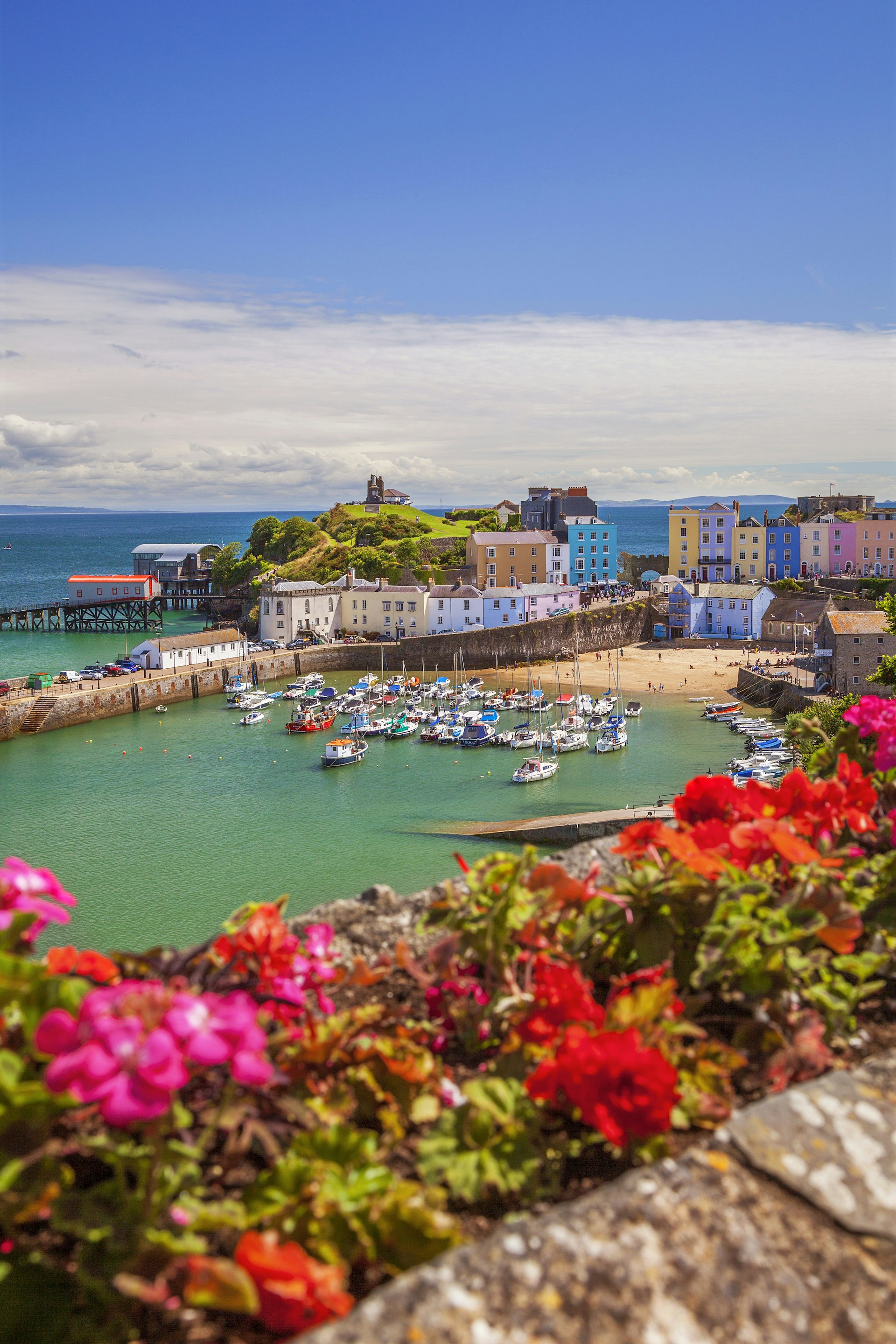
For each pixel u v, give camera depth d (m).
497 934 3.25
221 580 171.12
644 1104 2.55
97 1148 2.31
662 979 3.38
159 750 77.62
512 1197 2.68
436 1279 2.02
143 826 55.81
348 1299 2.05
